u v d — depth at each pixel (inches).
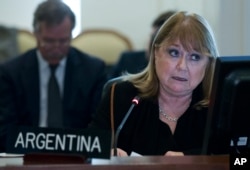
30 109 254.7
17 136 109.7
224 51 308.0
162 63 157.8
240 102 113.7
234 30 305.3
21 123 255.8
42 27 248.7
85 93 259.4
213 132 118.6
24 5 444.1
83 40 405.1
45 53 253.4
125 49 403.5
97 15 441.7
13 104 253.8
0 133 244.5
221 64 113.3
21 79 256.5
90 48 402.0
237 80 112.3
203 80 162.7
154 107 166.6
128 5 439.2
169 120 166.4
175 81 156.8
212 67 158.7
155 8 436.5
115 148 142.9
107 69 372.8
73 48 271.1
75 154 106.8
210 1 384.8
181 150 163.0
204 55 155.1
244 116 115.0
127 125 165.8
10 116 250.5
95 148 107.3
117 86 175.3
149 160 108.3
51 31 247.9
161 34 158.9
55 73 258.7
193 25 154.6
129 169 102.0
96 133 107.7
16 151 109.3
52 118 255.0
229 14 305.9
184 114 166.2
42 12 248.7
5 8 444.1
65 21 249.8
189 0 417.7
